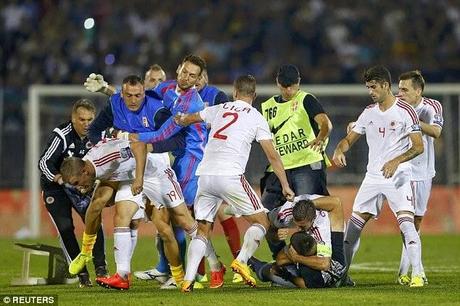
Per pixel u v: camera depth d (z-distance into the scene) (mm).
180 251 42125
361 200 40344
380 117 39688
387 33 100188
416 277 38938
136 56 94750
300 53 97750
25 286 40812
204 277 42625
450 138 76375
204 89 43625
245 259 36969
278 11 100312
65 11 98125
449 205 76438
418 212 42969
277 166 37156
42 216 73875
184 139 39531
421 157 42406
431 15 101312
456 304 32469
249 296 34844
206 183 37094
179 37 98250
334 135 75812
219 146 37062
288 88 42344
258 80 95000
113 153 36969
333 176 76125
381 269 48906
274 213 38688
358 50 98562
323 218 37875
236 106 37469
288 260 38000
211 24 99438
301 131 42312
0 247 60344
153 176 38281
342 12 100625
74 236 41906
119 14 98812
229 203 37250
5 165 76250
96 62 93750
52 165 41062
